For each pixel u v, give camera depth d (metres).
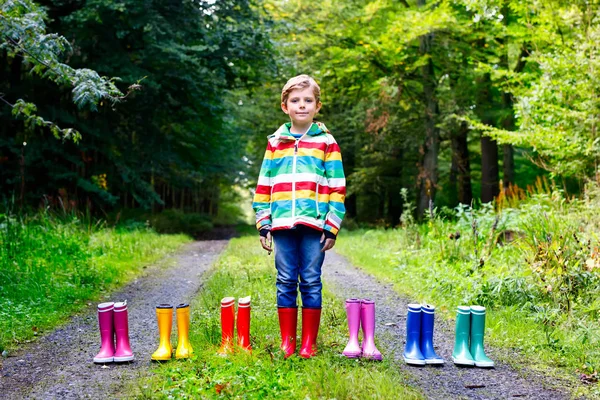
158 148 16.20
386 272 7.70
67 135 6.47
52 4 13.76
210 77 15.39
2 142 12.91
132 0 12.79
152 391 3.01
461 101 15.54
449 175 22.00
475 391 3.20
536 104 8.48
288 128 3.99
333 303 5.48
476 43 15.38
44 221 9.37
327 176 3.83
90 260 7.74
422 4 16.48
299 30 16.12
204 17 15.06
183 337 3.77
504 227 7.25
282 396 2.92
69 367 3.63
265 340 4.01
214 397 2.89
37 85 13.59
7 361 3.80
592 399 3.08
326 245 3.75
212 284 6.48
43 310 5.21
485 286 5.41
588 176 8.26
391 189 22.55
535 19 9.01
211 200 37.47
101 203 15.72
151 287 6.92
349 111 20.80
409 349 3.75
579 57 7.70
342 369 3.34
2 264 6.43
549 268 5.15
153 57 13.80
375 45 14.76
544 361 3.79
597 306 4.49
